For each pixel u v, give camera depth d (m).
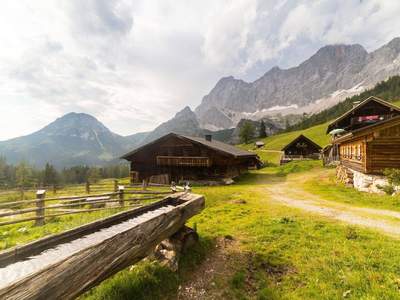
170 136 28.42
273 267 5.39
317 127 92.81
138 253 4.24
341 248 6.03
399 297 4.05
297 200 13.67
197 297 4.45
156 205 7.01
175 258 5.36
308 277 4.88
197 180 27.03
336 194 15.61
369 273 4.81
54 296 2.67
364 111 27.16
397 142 14.91
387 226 8.05
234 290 4.64
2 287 2.22
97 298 4.09
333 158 35.53
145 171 30.02
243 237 7.14
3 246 6.79
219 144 33.84
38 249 3.84
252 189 19.09
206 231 7.68
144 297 4.26
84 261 3.11
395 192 13.40
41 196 9.89
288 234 7.20
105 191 22.05
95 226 4.94
